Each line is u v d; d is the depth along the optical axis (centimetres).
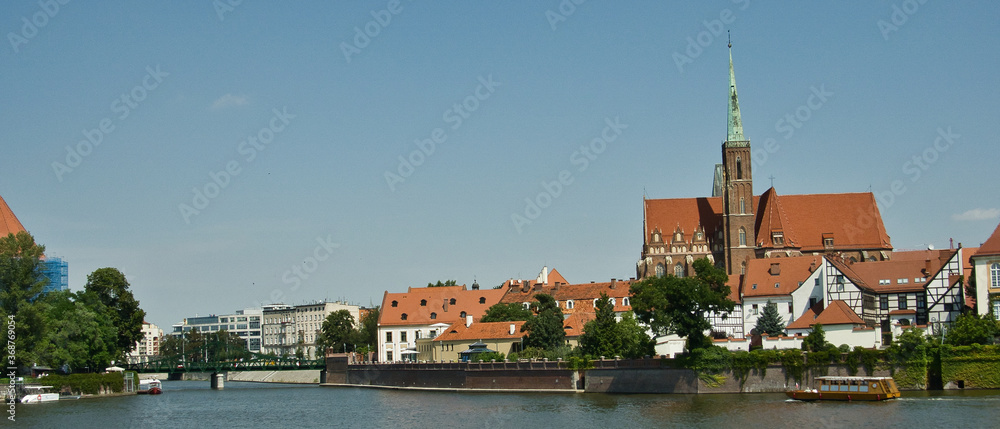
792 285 18288
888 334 14250
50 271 19925
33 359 15700
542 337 17238
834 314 14225
